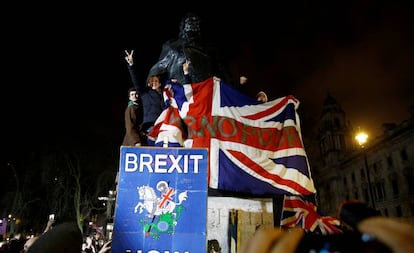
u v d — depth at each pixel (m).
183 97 7.11
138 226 4.40
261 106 7.37
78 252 2.10
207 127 6.84
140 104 7.85
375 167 64.00
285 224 6.07
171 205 4.53
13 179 36.00
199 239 4.36
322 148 92.12
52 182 31.05
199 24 9.63
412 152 53.94
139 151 4.80
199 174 4.69
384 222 0.91
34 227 32.44
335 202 79.25
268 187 6.57
